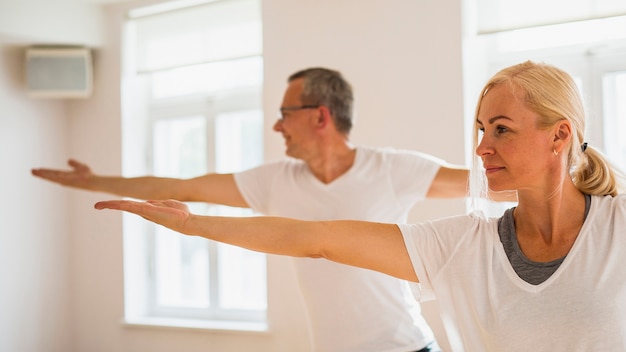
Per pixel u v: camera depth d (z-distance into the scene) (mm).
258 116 4824
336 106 2701
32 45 5043
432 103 3762
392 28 3883
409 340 2488
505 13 3695
